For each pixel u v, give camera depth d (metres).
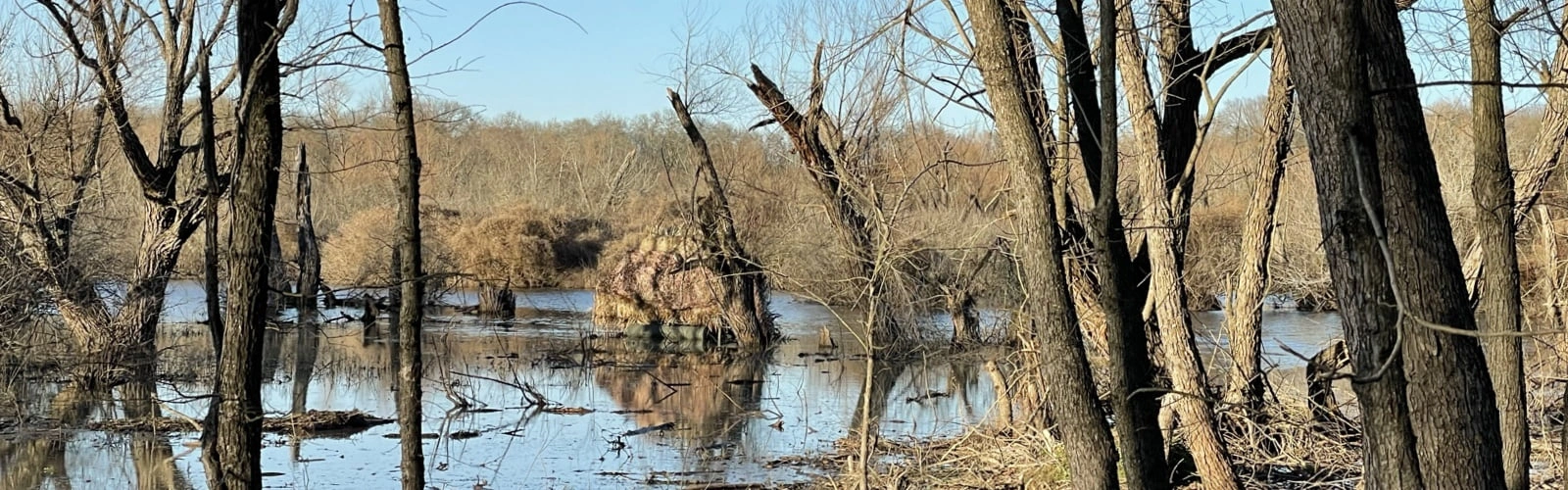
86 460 13.33
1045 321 6.98
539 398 17.75
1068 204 9.36
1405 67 4.77
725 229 20.73
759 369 22.61
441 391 18.92
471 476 12.52
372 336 28.25
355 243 36.81
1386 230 4.80
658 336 27.84
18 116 20.06
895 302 12.09
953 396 18.02
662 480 12.32
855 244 11.34
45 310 19.14
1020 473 11.20
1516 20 7.70
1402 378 4.66
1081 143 7.74
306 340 27.08
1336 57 4.55
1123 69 9.20
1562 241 15.39
